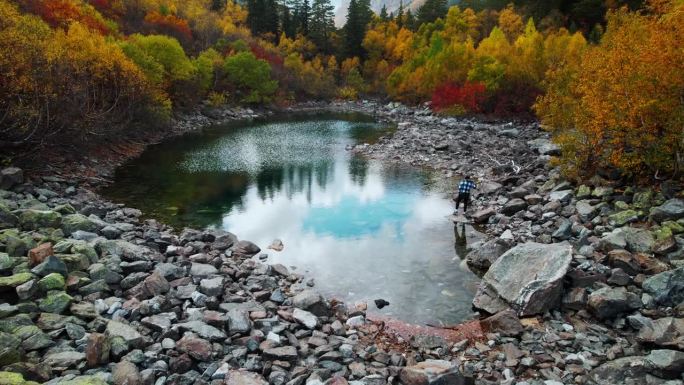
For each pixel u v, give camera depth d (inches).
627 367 363.9
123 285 517.0
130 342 377.4
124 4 3462.1
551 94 1136.8
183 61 2333.9
